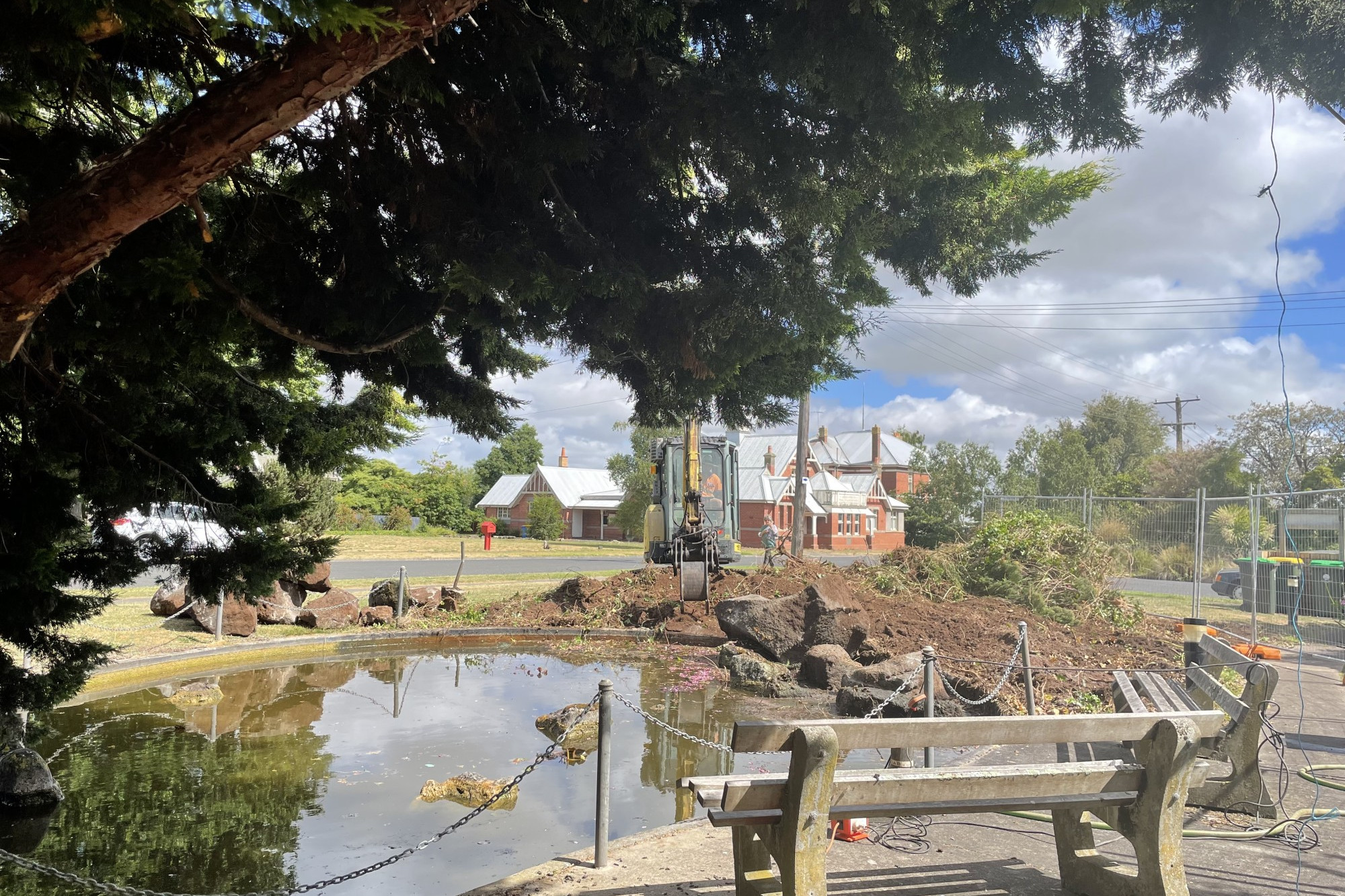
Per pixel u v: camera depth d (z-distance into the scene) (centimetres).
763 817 371
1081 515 1911
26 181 405
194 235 467
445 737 888
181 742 862
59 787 682
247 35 392
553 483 7288
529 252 492
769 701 1110
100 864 557
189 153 331
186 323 435
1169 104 477
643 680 1249
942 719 399
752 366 610
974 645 1256
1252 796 568
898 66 444
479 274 468
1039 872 482
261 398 598
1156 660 1212
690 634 1562
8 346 372
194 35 401
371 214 518
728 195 561
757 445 6838
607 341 598
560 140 484
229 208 507
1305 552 1211
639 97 511
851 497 6606
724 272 588
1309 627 1199
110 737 882
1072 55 463
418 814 652
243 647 1353
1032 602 1570
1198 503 1507
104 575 549
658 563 1916
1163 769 411
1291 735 788
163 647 1298
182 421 556
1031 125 493
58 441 512
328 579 1705
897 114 450
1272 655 1195
